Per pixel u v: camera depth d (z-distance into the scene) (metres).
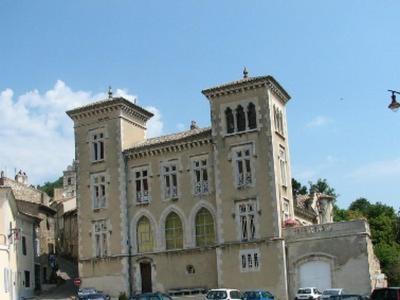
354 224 49.22
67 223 85.81
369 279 47.72
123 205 59.03
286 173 56.41
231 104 55.25
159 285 56.53
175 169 57.91
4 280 52.91
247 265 52.22
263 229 52.12
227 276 52.75
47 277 70.06
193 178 56.84
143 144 59.94
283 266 50.72
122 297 56.16
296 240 51.06
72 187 116.25
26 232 63.75
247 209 53.09
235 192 53.75
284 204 54.28
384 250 82.25
